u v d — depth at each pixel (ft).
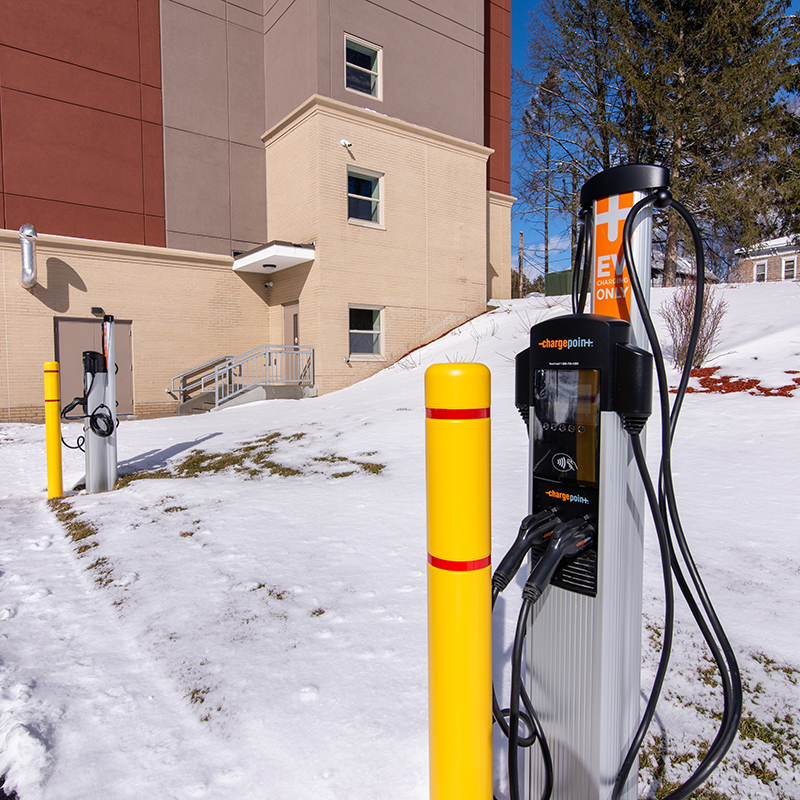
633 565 4.73
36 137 38.86
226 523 13.82
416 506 13.97
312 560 11.14
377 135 45.73
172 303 44.27
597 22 63.87
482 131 53.88
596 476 4.47
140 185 42.93
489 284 60.03
